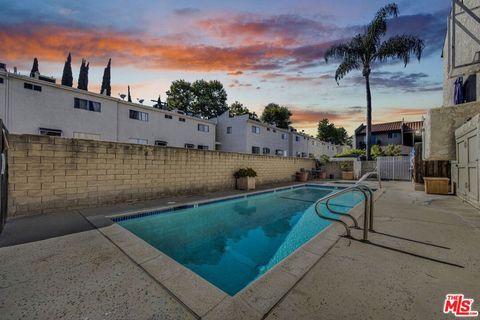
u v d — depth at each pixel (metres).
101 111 13.27
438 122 6.58
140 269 2.14
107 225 3.62
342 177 15.00
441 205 5.27
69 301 1.62
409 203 5.62
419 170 8.21
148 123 15.90
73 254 2.48
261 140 23.44
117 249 2.63
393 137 25.81
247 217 5.67
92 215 4.31
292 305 1.56
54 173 4.57
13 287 1.80
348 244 2.76
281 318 1.43
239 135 21.89
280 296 1.67
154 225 4.76
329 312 1.48
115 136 13.92
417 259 2.31
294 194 9.21
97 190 5.20
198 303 1.61
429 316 1.42
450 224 3.64
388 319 1.40
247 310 1.52
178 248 3.70
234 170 9.20
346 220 4.00
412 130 24.67
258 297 1.67
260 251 3.60
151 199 6.29
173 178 6.89
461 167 5.84
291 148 27.45
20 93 10.30
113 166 5.49
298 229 4.73
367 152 15.84
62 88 11.63
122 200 5.65
